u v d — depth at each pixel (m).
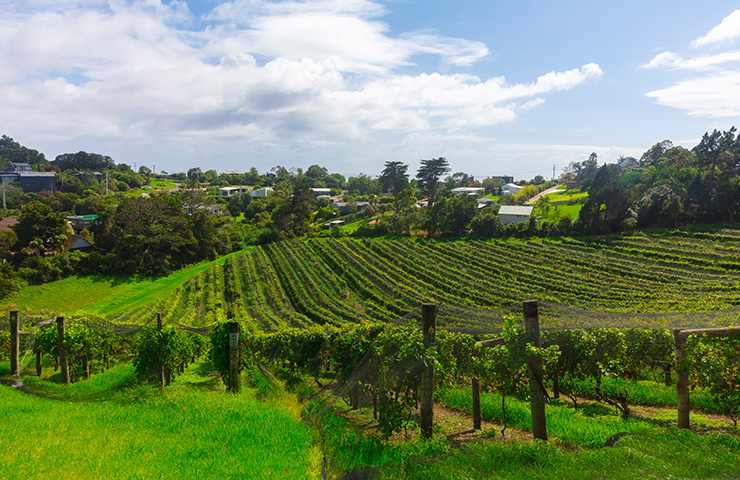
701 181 74.75
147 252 82.56
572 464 11.32
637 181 79.44
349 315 55.75
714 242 65.75
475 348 16.73
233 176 199.00
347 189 186.00
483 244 81.12
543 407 13.16
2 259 72.19
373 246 87.50
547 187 140.12
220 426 15.91
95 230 90.00
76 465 12.43
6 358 30.72
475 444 12.97
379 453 12.71
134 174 182.75
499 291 58.41
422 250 82.31
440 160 122.31
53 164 184.75
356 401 16.25
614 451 12.05
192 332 35.19
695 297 46.62
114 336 30.50
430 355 13.91
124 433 15.28
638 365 21.86
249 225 111.94
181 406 18.53
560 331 18.77
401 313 54.00
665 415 17.66
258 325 54.25
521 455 11.84
